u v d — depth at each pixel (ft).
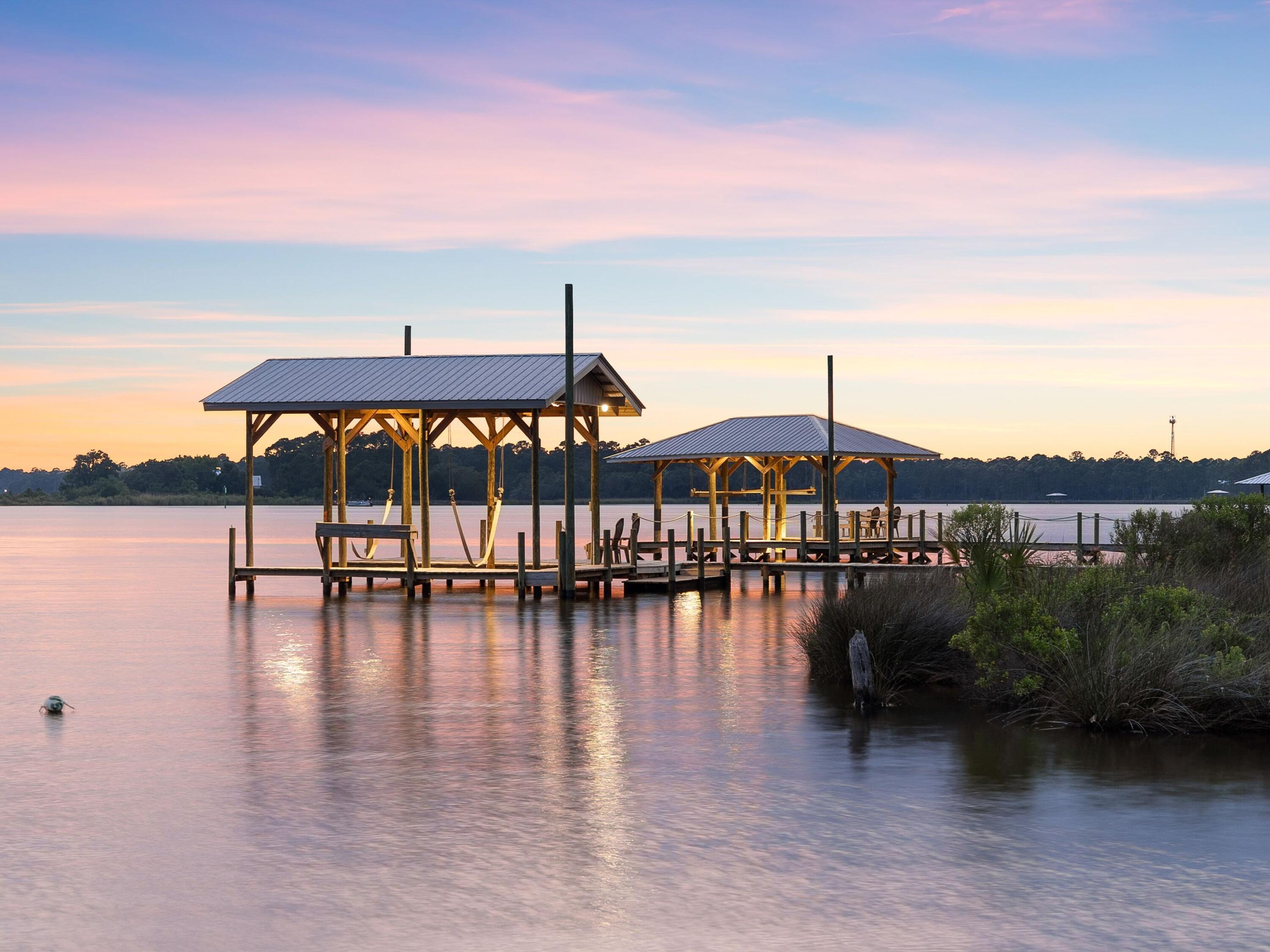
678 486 513.04
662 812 31.60
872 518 139.64
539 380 92.99
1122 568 55.01
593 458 103.81
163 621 79.92
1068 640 44.60
